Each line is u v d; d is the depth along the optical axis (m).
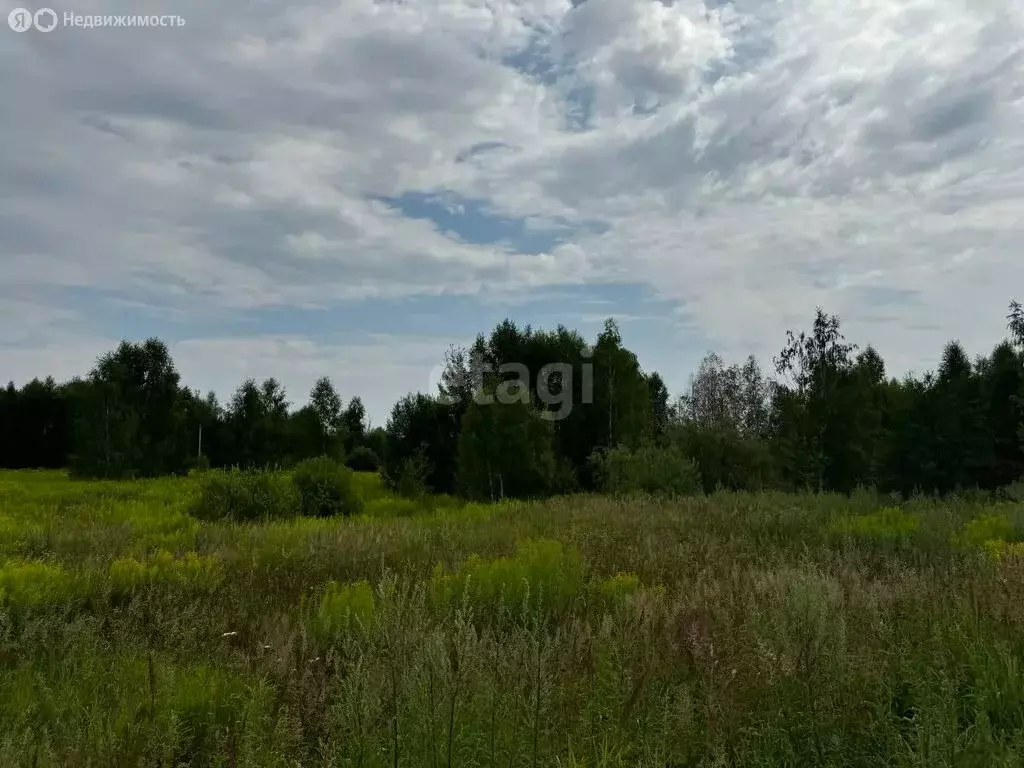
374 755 3.84
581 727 4.07
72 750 4.01
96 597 8.68
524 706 4.14
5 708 4.74
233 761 3.84
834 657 4.48
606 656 4.83
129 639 6.89
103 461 44.66
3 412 63.88
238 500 20.73
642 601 6.44
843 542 11.47
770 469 27.27
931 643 4.93
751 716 4.16
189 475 42.31
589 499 23.62
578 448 34.66
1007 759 3.49
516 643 5.29
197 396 58.12
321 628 6.91
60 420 65.19
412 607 5.31
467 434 29.30
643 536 12.73
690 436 29.05
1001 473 22.38
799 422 23.94
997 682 4.57
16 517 19.02
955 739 3.60
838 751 3.81
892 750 3.83
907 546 11.05
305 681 4.73
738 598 6.10
